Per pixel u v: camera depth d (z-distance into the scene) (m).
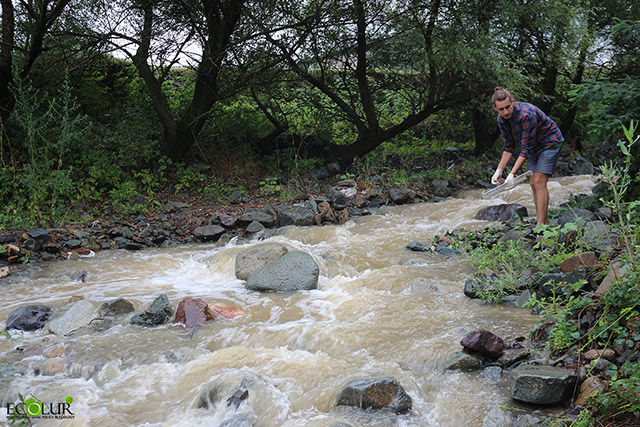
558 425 3.12
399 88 13.80
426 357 4.07
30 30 10.32
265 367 4.15
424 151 15.08
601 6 13.81
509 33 12.07
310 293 5.94
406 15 11.79
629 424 3.00
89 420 3.61
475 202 10.38
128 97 13.79
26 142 10.20
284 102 13.81
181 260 7.77
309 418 3.48
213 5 10.79
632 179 7.09
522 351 3.96
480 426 3.26
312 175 12.77
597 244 5.43
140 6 10.80
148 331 5.02
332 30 12.16
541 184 6.65
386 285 5.96
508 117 6.36
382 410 3.51
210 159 12.98
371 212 10.17
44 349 4.66
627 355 3.50
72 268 7.34
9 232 8.34
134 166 11.95
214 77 11.71
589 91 7.05
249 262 6.87
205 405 3.73
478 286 5.29
